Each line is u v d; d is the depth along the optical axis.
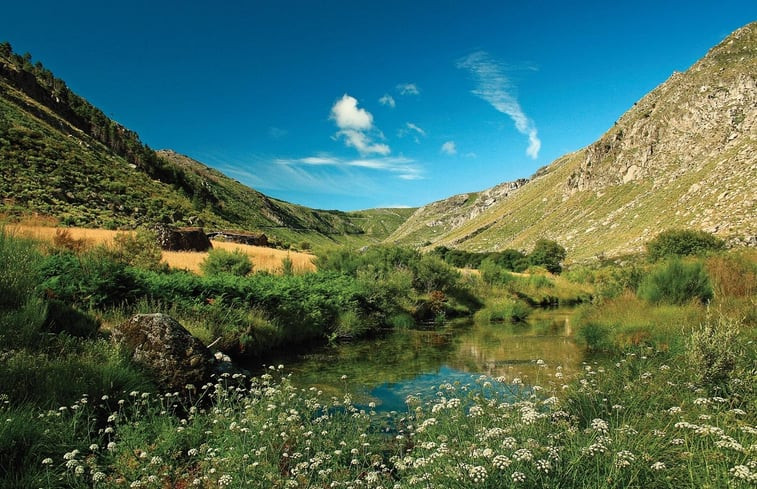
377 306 21.22
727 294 15.66
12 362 6.85
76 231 28.45
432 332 19.17
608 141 166.88
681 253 53.75
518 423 5.22
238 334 12.58
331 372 11.62
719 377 7.05
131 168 103.50
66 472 4.88
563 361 12.44
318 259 28.69
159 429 6.37
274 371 11.48
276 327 14.32
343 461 5.82
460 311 26.94
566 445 4.57
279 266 27.19
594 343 14.48
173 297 13.17
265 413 6.80
